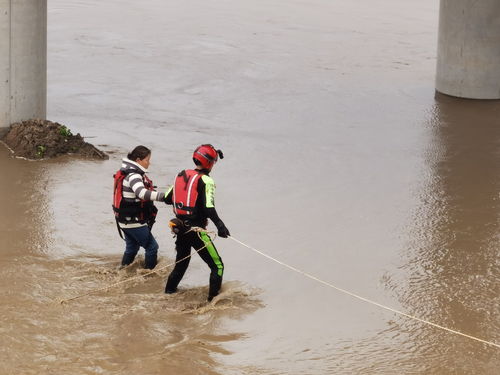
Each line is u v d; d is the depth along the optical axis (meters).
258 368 9.91
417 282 12.62
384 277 12.80
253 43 33.41
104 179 17.12
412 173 18.48
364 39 35.22
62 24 35.34
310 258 13.46
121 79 26.70
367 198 16.64
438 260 13.51
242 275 12.75
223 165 18.53
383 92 26.59
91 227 14.40
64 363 9.75
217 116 22.98
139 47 31.61
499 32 25.52
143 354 10.08
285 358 10.20
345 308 11.70
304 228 14.82
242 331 10.90
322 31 36.56
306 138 21.19
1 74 18.70
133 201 12.09
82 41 32.16
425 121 23.25
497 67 25.78
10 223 14.37
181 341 10.48
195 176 11.43
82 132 20.75
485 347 10.60
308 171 18.39
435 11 43.00
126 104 23.77
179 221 11.40
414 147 20.64
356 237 14.46
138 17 37.91
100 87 25.56
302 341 10.68
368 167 18.86
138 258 13.10
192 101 24.50
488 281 12.67
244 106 24.20
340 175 18.19
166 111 23.23
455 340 10.77
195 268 13.02
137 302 11.60
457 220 15.45
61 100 23.80
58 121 21.64
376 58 31.78
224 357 10.15
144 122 22.00
